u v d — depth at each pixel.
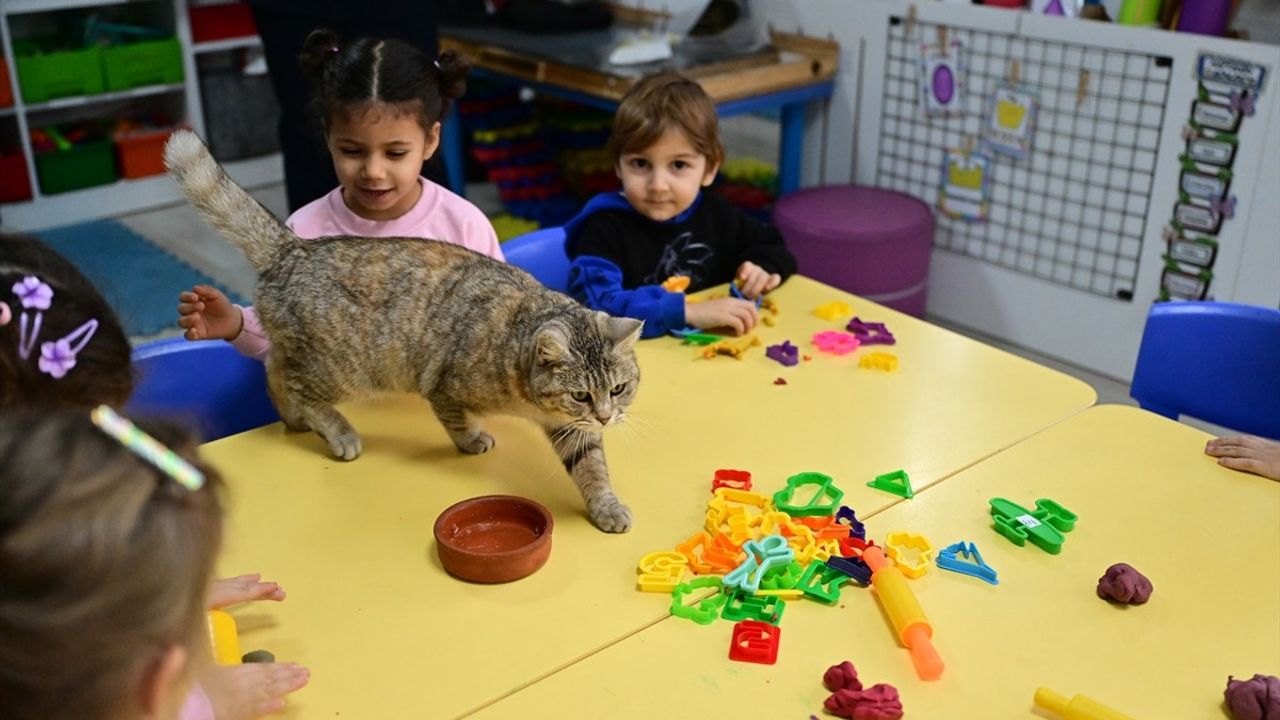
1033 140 3.09
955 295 3.45
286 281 1.51
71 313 1.06
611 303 1.96
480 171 4.59
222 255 4.03
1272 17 2.65
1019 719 1.05
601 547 1.32
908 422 1.59
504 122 4.03
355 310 1.49
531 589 1.24
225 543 0.95
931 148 3.33
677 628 1.18
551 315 1.46
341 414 1.57
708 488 1.43
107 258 3.96
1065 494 1.42
